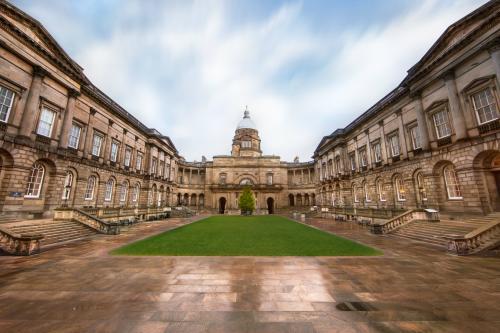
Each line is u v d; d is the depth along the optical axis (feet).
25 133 56.03
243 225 87.10
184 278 25.98
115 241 49.44
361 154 106.93
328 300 20.33
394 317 17.30
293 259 34.45
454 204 57.67
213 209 186.91
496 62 47.26
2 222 49.78
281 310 18.45
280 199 193.36
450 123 58.44
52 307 18.69
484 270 28.71
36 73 59.21
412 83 69.92
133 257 35.35
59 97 66.90
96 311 18.07
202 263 32.17
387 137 86.69
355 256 36.27
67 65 69.21
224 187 188.85
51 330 15.37
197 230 70.13
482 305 19.17
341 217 108.78
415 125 72.18
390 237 55.72
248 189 166.20
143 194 120.78
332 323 16.47
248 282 24.79
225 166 198.49
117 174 97.86
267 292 22.11
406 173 75.56
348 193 115.24
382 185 91.86
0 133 51.06
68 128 69.46
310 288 23.12
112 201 95.45
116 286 23.41
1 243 37.24
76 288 22.82
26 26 57.52
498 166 50.83
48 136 64.03
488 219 46.47
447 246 39.37
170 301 20.01
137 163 117.29
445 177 61.26
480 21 52.11
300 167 201.36
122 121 102.83
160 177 138.51
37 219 58.29
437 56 61.77
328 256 36.29
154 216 116.47
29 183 59.82
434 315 17.58
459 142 55.01
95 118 84.89
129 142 108.88
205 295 21.35
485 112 51.01
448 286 23.48
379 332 15.31
